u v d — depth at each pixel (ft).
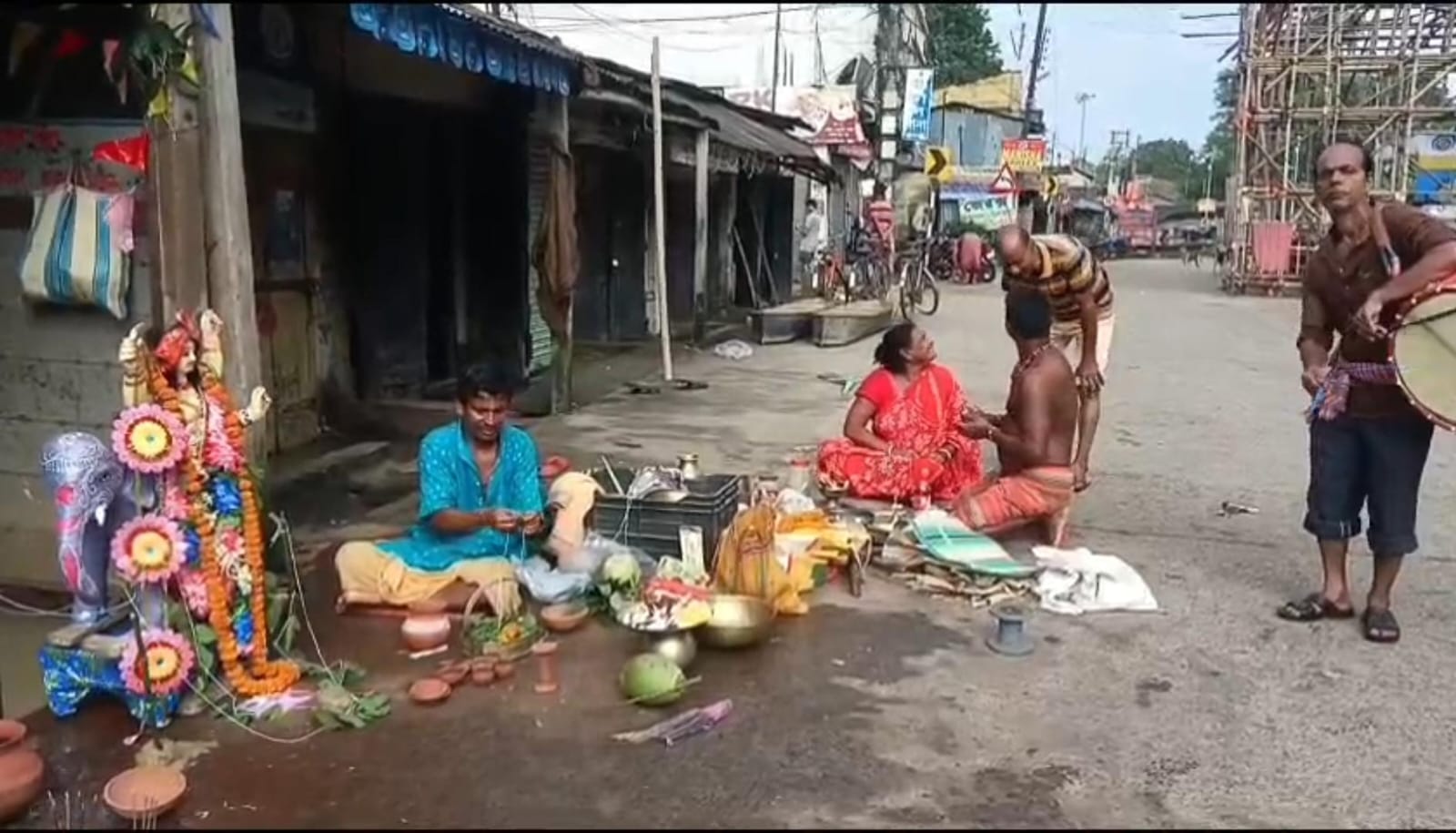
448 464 14.94
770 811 10.20
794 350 43.19
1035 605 15.74
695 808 10.22
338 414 25.00
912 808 10.32
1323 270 14.78
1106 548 18.53
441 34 19.52
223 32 13.06
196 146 12.99
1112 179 233.35
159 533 11.41
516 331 30.42
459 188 29.86
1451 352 13.44
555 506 15.80
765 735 11.70
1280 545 18.75
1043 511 17.76
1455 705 12.75
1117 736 11.88
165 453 11.39
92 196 14.88
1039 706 12.57
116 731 11.53
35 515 15.90
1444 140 72.74
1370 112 73.26
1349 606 15.39
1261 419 29.96
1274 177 78.07
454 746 11.31
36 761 10.17
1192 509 20.92
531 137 29.66
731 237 54.90
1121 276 103.40
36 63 14.69
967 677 13.28
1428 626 15.19
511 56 22.61
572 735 11.59
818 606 15.61
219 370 12.14
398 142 27.14
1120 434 27.68
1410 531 14.49
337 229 24.94
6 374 15.88
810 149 54.24
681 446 25.40
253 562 12.35
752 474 22.63
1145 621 15.25
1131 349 45.01
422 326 28.81
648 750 11.28
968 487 19.22
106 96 14.75
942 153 84.64
